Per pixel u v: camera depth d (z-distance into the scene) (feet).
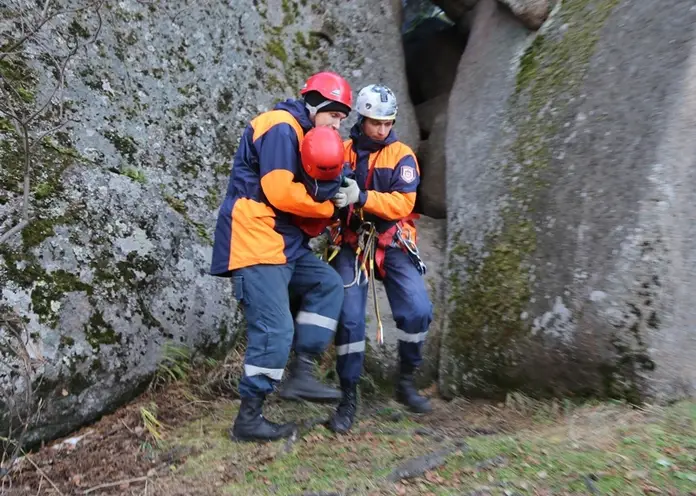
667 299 10.06
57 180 12.45
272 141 9.77
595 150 11.71
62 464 10.16
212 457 10.08
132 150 14.12
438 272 15.81
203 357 13.65
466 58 17.06
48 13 13.26
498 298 12.70
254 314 10.07
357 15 18.26
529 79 14.37
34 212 11.74
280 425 10.84
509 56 15.53
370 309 15.14
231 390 13.08
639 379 10.10
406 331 11.78
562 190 12.14
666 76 10.83
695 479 7.32
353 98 17.94
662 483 7.36
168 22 15.55
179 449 10.46
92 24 14.23
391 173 11.30
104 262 12.36
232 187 10.30
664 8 11.48
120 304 12.26
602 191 11.28
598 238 11.07
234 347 14.30
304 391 10.37
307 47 17.65
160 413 11.94
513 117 14.37
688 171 10.27
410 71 21.50
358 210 11.34
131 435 11.14
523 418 11.19
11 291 10.84
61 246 11.83
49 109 12.95
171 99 15.16
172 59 15.43
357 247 11.43
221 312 14.11
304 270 10.66
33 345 10.75
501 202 13.66
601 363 10.58
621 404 10.24
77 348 11.30
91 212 12.62
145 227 13.37
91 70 13.97
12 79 12.59
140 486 9.31
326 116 10.32
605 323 10.50
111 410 11.83
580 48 13.23
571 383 11.12
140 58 14.88
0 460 10.10
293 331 10.28
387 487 8.28
